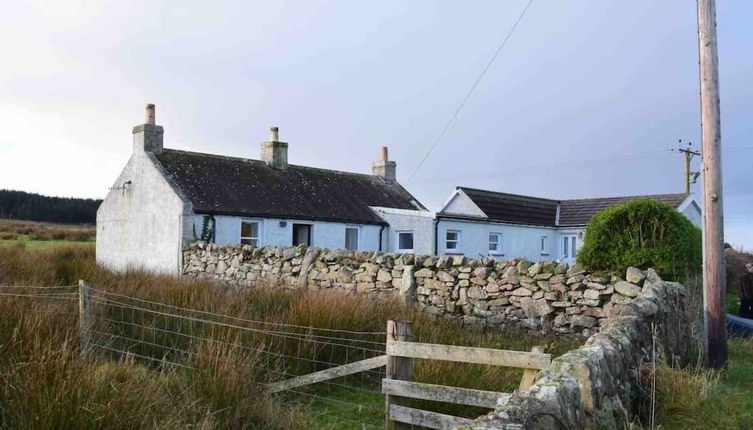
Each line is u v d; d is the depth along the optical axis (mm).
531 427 3027
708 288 7844
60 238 35469
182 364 6195
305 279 13359
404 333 5617
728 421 5168
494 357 5031
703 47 8008
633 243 9109
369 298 9922
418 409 5570
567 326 9391
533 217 24234
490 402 5043
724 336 7797
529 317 9836
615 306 8820
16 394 4426
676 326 7762
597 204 24734
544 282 9742
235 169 21562
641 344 6078
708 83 7957
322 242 21078
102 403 4281
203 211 18094
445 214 19438
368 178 27328
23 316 6328
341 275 12633
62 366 4633
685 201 22344
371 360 5984
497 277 10336
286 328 7555
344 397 6707
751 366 7914
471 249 20156
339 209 22266
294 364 7035
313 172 24797
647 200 9422
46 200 52312
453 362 6230
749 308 14789
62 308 7531
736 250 24797
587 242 9586
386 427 5441
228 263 15750
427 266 11320
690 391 5621
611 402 4418
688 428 5078
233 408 5188
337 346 7523
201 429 4457
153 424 4285
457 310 10742
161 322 8023
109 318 7973
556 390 3445
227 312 8172
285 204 20750
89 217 53438
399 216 21922
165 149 20578
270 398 5691
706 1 7980
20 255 15234
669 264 8883
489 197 23547
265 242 19562
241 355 6164
